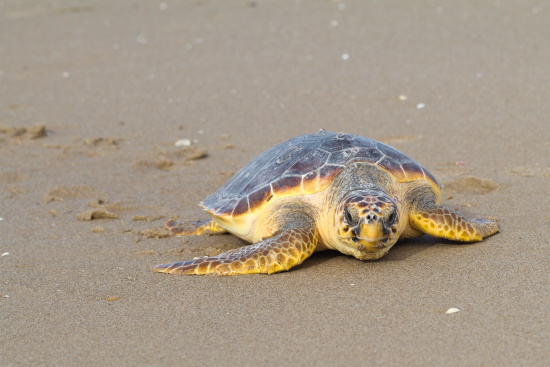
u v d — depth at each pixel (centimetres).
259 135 2177
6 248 1355
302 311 975
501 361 798
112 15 4319
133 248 1335
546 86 2361
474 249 1174
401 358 824
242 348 875
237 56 3144
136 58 3269
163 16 4169
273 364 831
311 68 2853
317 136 1305
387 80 2603
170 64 3117
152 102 2617
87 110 2581
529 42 2925
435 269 1098
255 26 3691
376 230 1034
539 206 1397
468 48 2922
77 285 1128
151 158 2034
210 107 2500
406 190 1212
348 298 1009
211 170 1911
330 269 1135
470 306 948
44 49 3581
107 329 953
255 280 1102
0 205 1681
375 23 3519
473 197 1521
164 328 946
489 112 2172
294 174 1189
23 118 2519
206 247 1323
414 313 941
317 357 840
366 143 1240
